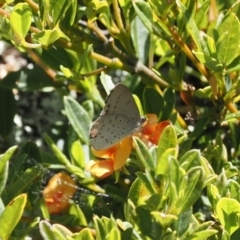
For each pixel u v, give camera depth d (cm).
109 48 31
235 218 26
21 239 28
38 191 31
